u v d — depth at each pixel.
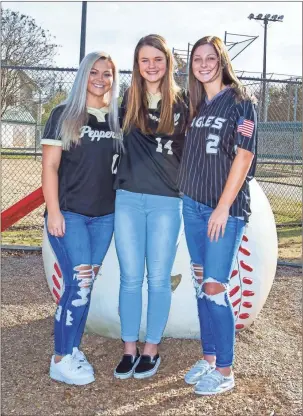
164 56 3.04
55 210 3.08
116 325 3.72
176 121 3.13
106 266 3.59
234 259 3.07
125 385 3.24
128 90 3.38
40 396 3.09
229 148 2.94
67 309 3.19
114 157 3.19
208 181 3.00
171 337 3.89
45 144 3.08
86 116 3.10
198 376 3.27
